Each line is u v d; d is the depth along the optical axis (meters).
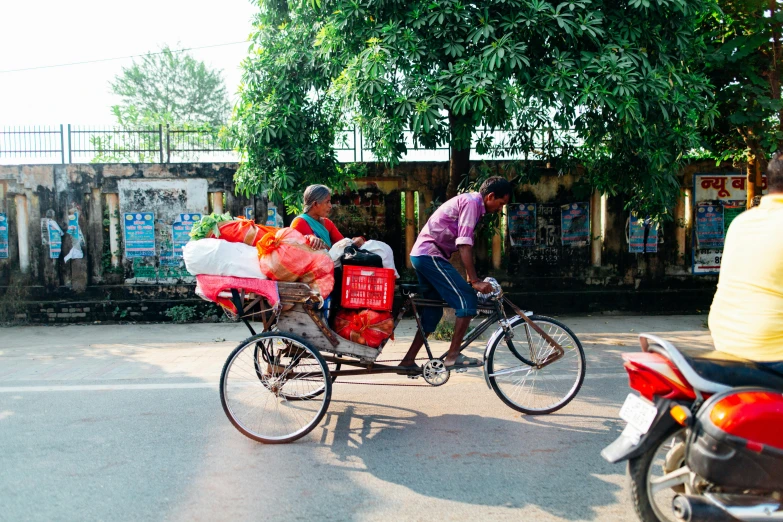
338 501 2.94
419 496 2.99
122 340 7.43
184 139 9.01
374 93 5.89
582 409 4.36
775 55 7.61
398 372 4.11
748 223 2.50
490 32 5.74
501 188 4.13
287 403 4.43
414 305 4.17
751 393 2.28
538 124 6.96
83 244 8.75
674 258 9.02
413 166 8.88
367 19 6.29
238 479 3.20
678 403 2.40
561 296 8.87
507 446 3.65
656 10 6.10
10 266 8.77
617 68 5.63
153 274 8.80
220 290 3.85
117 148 9.00
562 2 6.00
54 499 2.98
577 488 3.07
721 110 7.91
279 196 7.35
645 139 6.14
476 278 4.07
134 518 2.78
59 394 4.88
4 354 6.62
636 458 2.48
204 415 4.29
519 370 4.32
